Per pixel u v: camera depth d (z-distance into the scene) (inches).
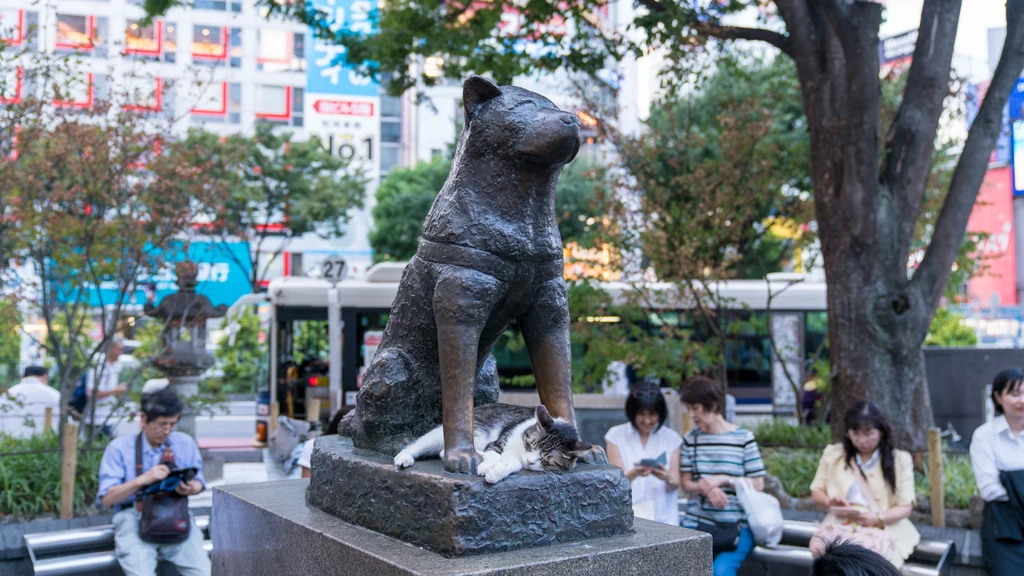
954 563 222.7
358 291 527.8
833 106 303.1
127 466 191.0
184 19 1069.8
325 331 533.0
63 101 355.6
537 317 104.1
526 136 95.2
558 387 103.3
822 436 344.8
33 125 312.2
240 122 1128.2
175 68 1030.4
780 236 646.5
